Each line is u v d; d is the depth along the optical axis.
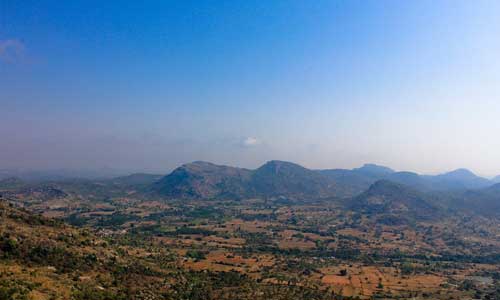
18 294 142.00
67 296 153.88
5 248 181.88
